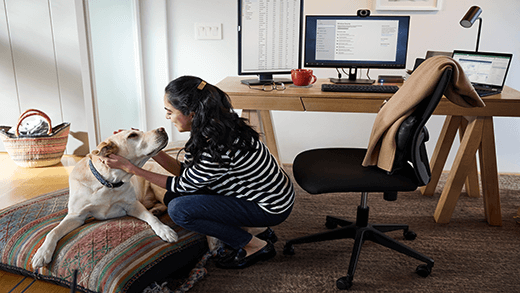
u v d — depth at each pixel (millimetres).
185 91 1347
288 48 2453
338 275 1700
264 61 2438
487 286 1639
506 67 2148
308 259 1814
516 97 2027
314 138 3137
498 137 2957
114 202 1712
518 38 2762
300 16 2389
